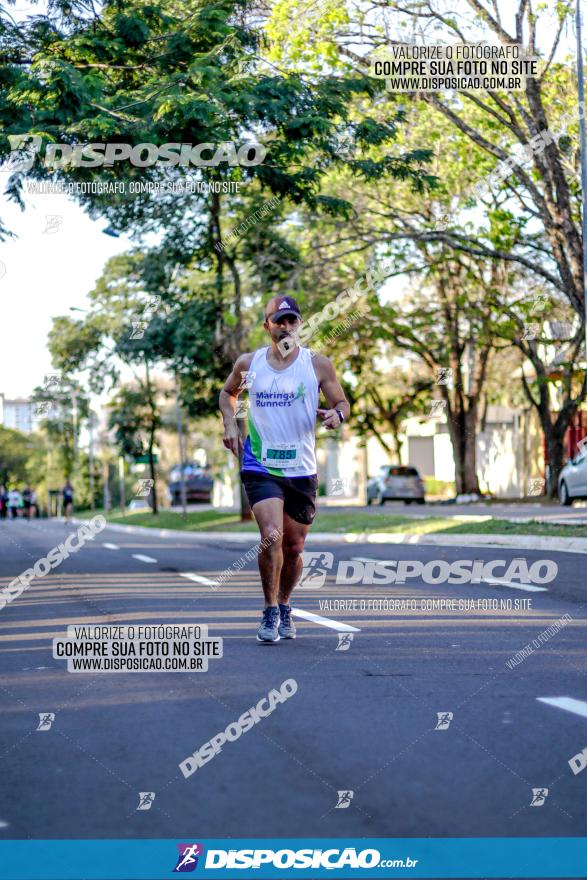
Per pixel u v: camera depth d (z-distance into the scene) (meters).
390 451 50.88
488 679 6.56
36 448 95.75
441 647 7.79
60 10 16.09
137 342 32.22
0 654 7.87
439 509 33.19
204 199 26.09
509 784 4.42
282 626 8.24
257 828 3.96
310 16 21.52
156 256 29.34
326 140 18.05
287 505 7.89
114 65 16.72
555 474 35.34
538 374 33.94
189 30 16.67
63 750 5.07
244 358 7.84
